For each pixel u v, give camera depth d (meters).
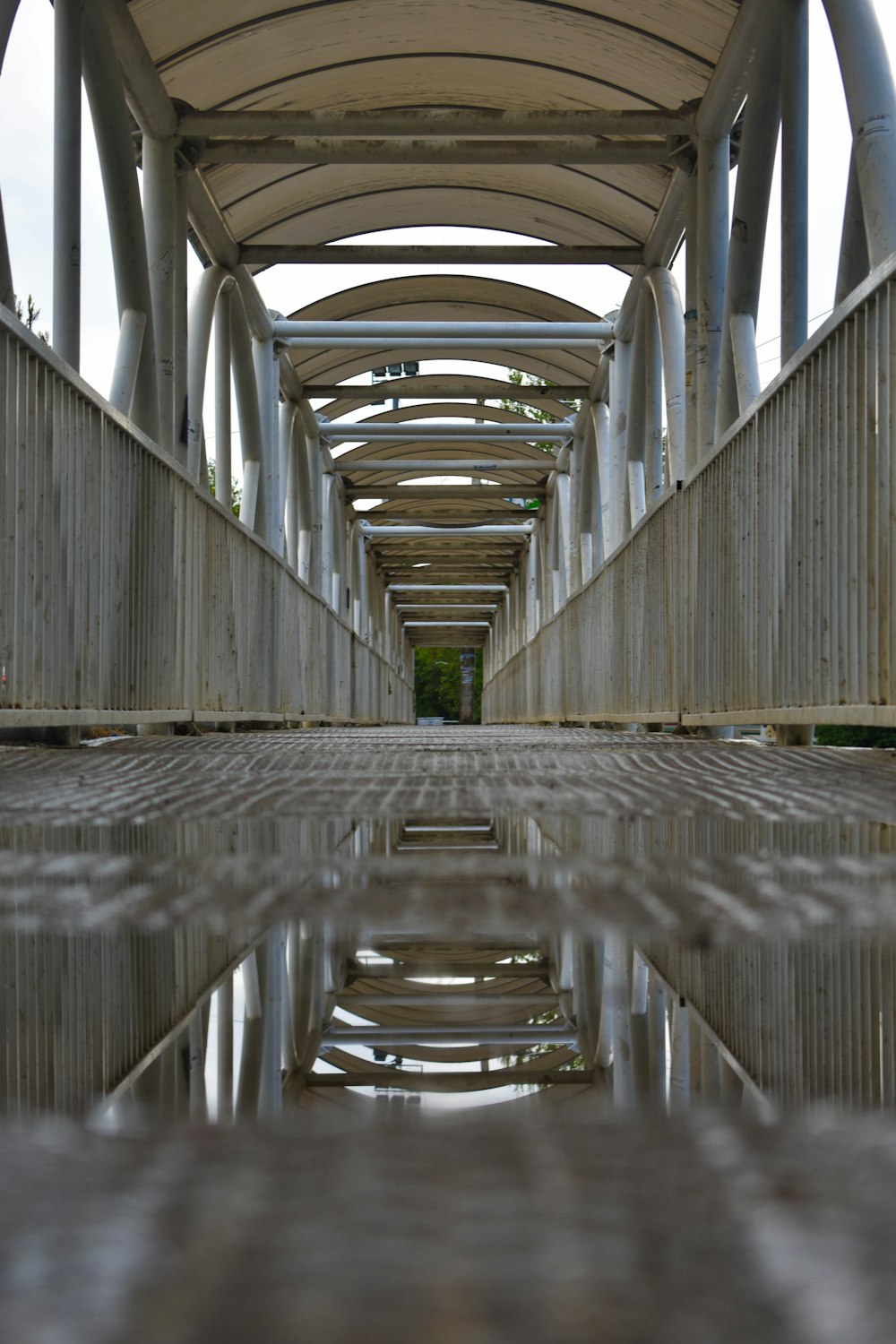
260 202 15.33
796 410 6.71
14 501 5.86
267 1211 0.49
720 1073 0.92
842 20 6.77
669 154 12.42
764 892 1.75
